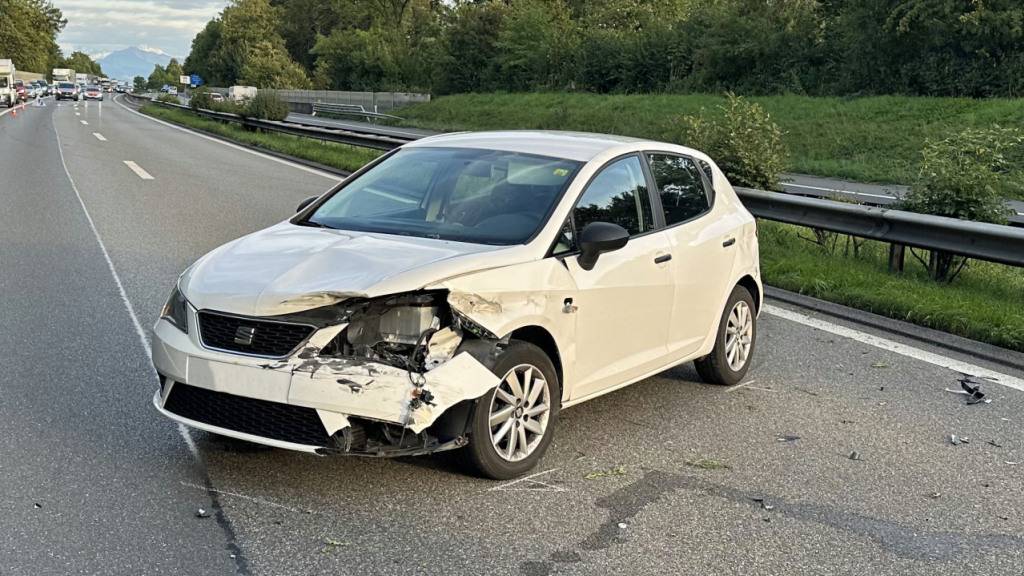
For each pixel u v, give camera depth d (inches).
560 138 214.2
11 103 2496.3
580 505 158.4
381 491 160.7
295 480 164.1
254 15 4286.4
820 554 143.9
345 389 146.2
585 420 204.1
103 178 718.5
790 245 427.8
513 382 165.5
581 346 180.2
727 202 239.3
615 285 185.8
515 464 167.3
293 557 136.7
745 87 1667.1
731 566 138.8
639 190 205.5
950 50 1301.7
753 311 242.8
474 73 2404.0
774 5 1694.1
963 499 166.9
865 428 203.5
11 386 212.7
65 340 253.8
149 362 235.3
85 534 141.6
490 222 181.8
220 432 155.3
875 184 881.5
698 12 1866.4
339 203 204.1
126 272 351.6
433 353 153.6
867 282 340.8
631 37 2022.6
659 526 151.6
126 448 176.9
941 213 376.5
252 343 152.8
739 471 176.7
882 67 1379.2
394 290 151.9
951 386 236.7
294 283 157.0
